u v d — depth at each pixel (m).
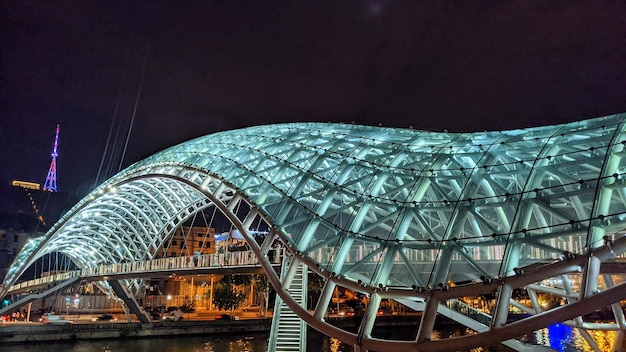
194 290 151.62
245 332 94.25
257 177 42.84
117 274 86.31
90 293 141.75
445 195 28.89
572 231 21.98
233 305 129.50
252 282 120.75
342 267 29.86
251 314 120.94
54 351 71.31
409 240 27.45
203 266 64.12
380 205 31.19
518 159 28.67
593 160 24.28
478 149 31.33
